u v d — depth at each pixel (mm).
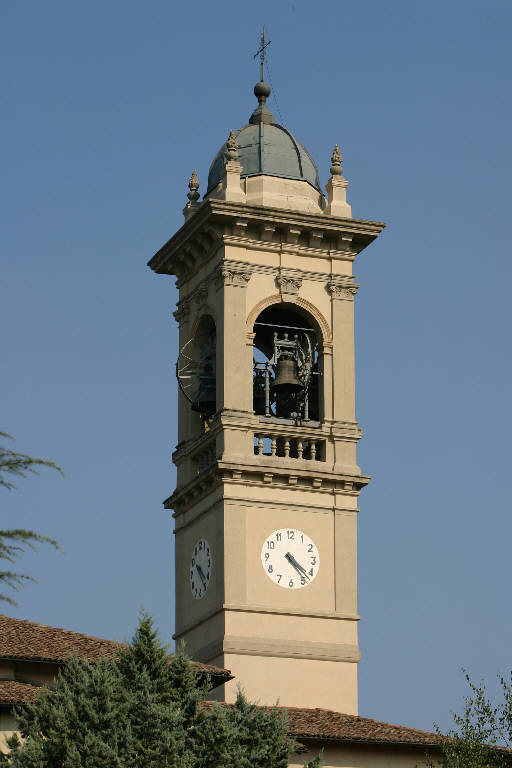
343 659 108688
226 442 109188
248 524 109000
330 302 113375
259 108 118625
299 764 96625
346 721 100625
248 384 110500
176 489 114125
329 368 112438
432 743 97750
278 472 109562
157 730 82000
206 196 117938
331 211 114125
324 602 109375
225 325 110812
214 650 107812
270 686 107062
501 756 97938
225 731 82938
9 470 71875
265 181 114312
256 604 108125
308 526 110062
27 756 80688
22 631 94625
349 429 111688
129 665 84250
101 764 80438
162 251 117312
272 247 112875
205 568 110438
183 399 115438
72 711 81750
